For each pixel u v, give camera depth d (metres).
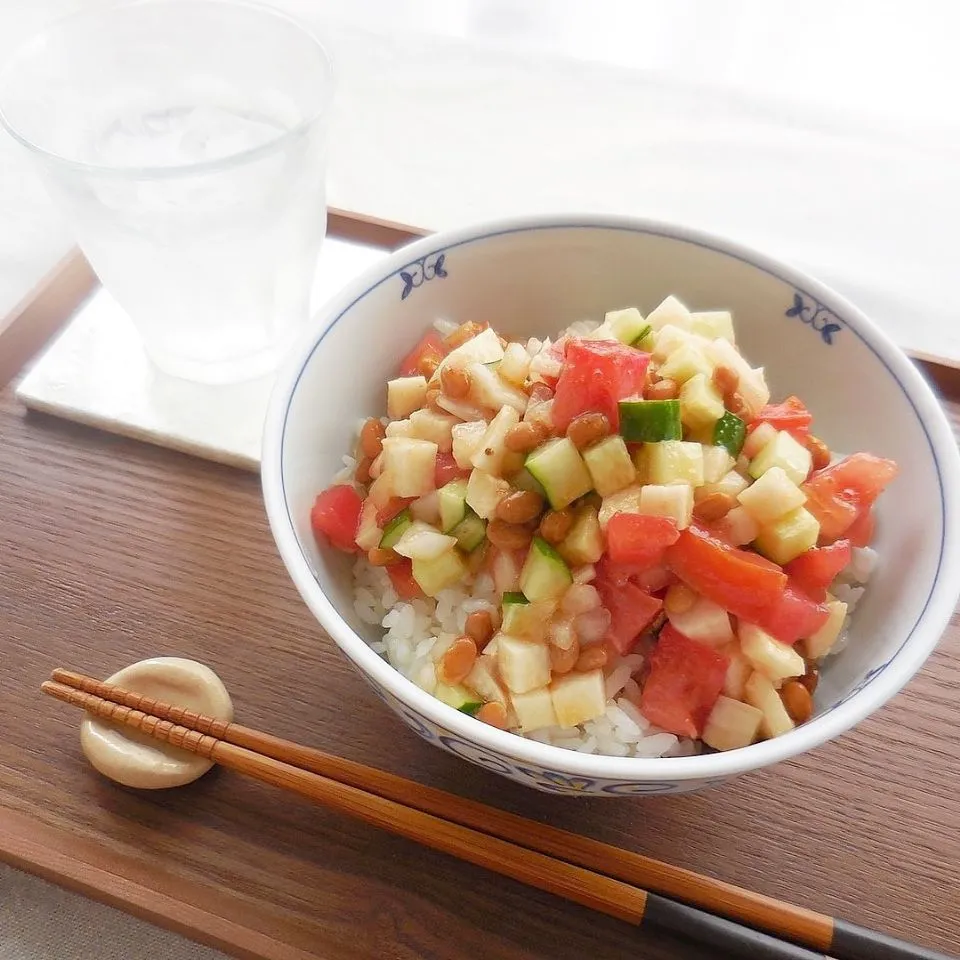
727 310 0.34
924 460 0.29
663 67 0.54
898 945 0.27
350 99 0.52
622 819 0.30
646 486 0.27
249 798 0.30
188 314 0.36
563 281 0.35
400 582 0.31
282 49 0.37
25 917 0.34
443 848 0.28
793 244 0.46
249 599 0.34
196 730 0.30
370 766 0.30
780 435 0.30
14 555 0.34
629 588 0.28
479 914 0.28
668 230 0.33
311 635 0.33
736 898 0.28
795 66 0.54
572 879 0.28
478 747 0.25
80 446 0.37
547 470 0.28
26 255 0.46
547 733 0.28
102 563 0.34
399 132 0.50
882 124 0.51
